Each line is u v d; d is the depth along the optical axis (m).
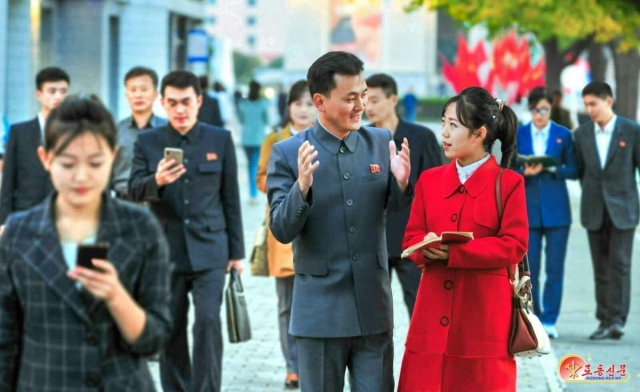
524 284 6.23
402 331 11.45
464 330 6.15
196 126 8.32
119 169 9.76
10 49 27.55
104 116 4.32
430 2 29.42
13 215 4.48
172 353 8.37
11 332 4.48
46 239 4.38
